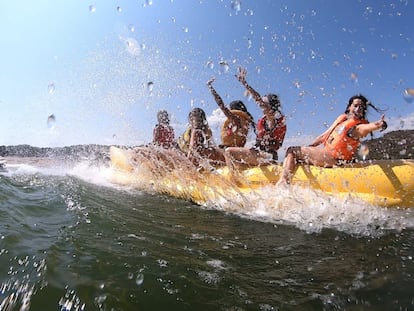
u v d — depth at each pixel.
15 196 2.98
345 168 3.18
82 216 2.54
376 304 1.51
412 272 1.84
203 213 3.10
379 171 3.03
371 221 2.83
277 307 1.47
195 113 3.92
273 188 3.32
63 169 5.51
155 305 1.43
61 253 1.83
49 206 2.77
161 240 2.20
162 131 4.53
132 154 4.64
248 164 3.72
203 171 3.82
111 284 1.55
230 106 4.09
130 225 2.46
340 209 2.95
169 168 4.08
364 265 1.94
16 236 2.01
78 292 1.46
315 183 3.21
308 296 1.57
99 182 4.45
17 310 1.34
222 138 3.96
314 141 3.62
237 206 3.31
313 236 2.48
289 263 1.95
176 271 1.74
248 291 1.60
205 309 1.43
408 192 2.91
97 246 1.97
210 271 1.78
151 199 3.57
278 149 3.81
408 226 2.73
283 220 2.92
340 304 1.51
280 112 3.77
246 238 2.39
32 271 1.61
